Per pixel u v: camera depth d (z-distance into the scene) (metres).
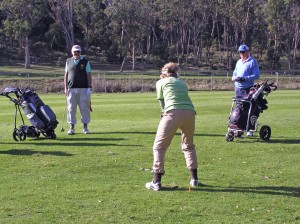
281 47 104.19
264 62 96.00
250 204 7.85
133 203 7.88
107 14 89.06
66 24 95.44
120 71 80.44
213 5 99.62
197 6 97.88
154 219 7.17
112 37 89.12
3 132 16.36
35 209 7.60
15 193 8.45
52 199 8.09
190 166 8.88
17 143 13.55
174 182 9.16
